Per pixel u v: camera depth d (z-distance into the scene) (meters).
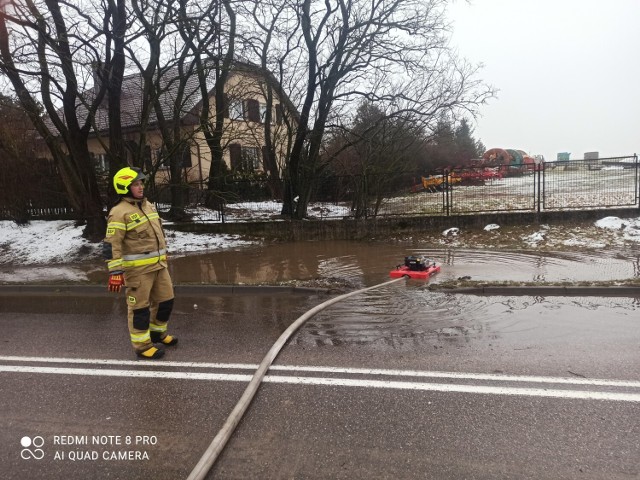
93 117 11.92
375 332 5.31
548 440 3.05
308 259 10.41
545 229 11.73
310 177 15.27
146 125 12.96
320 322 5.79
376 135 15.42
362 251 11.14
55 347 5.24
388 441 3.10
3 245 13.02
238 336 5.38
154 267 4.80
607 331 5.09
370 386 3.91
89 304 7.42
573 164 13.70
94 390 4.04
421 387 3.87
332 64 15.02
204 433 3.27
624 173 13.45
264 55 15.55
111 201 12.64
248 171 18.77
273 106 20.75
